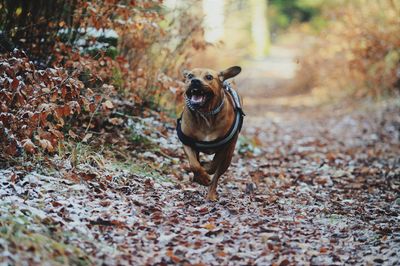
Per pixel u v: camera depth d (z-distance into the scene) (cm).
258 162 1012
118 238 530
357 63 1759
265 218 633
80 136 791
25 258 446
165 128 920
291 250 540
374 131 1425
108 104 704
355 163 1047
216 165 697
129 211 601
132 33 917
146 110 925
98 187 653
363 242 577
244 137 1140
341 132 1473
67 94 673
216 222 604
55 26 839
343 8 1864
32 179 616
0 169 643
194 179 682
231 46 3678
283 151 1173
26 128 635
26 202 559
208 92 648
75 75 690
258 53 3991
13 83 618
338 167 1009
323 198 761
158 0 883
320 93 2358
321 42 2294
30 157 671
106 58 795
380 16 1738
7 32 823
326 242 573
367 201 760
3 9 824
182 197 689
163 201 654
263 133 1474
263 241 560
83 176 669
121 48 958
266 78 3266
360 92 2053
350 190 828
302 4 4284
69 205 575
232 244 550
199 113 658
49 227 515
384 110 1714
